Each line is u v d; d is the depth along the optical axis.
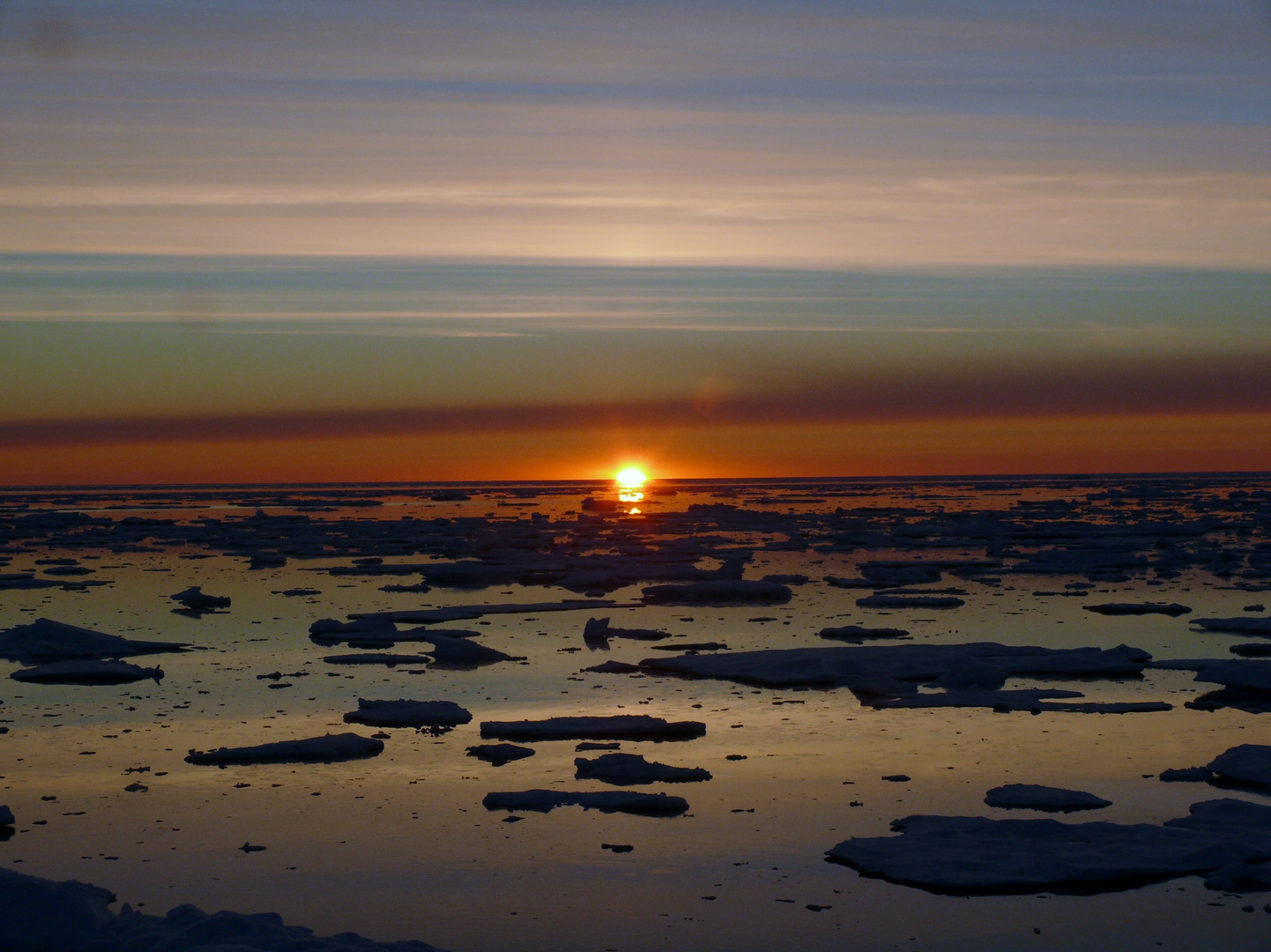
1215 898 10.46
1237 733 16.53
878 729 16.84
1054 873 10.81
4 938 8.59
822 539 59.56
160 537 65.69
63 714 18.11
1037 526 65.00
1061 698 19.02
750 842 12.08
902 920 10.15
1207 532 63.50
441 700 19.00
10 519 85.88
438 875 11.27
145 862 11.65
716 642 25.50
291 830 12.53
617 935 9.96
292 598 34.94
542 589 37.72
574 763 15.05
